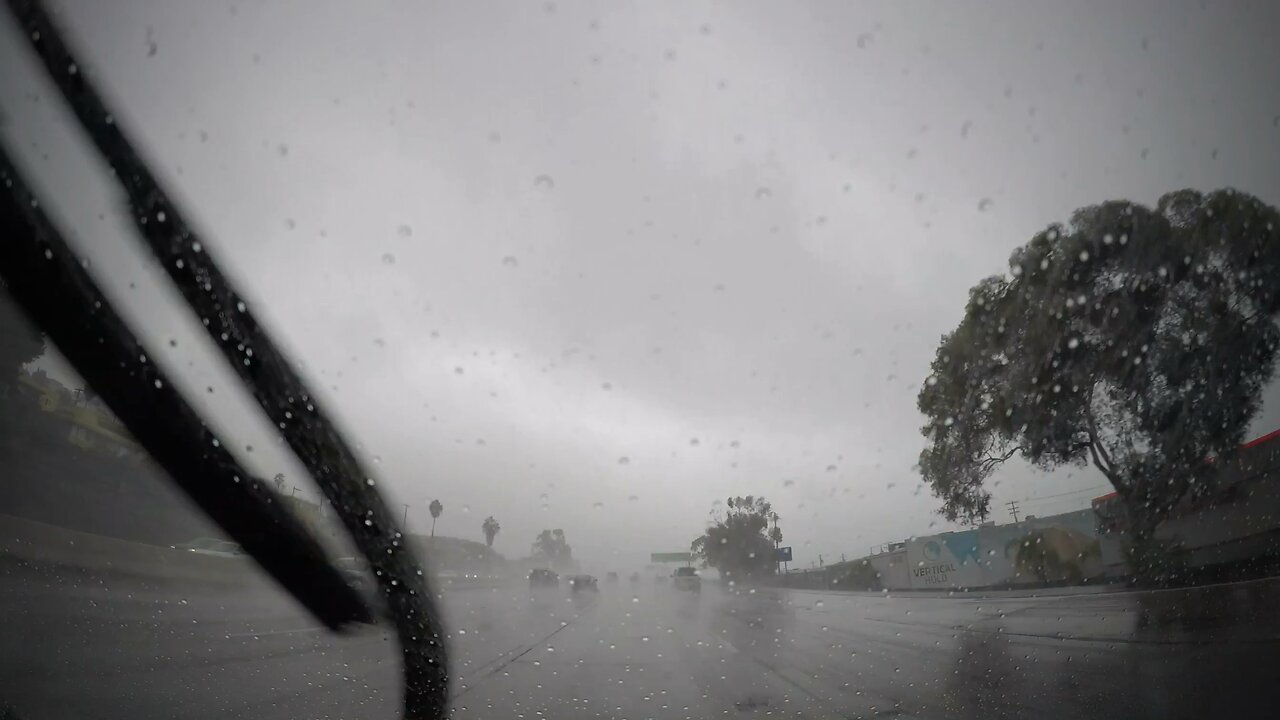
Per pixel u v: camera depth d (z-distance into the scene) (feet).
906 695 16.14
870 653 23.49
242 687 15.46
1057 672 17.89
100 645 18.67
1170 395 47.09
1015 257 47.67
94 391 14.73
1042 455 53.11
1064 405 49.88
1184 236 42.75
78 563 30.78
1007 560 72.28
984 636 27.04
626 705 15.28
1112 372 47.83
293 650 20.92
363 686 16.31
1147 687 15.24
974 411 53.06
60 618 21.88
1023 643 24.00
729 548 45.52
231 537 15.83
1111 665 18.25
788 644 26.25
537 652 23.84
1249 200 40.34
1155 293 44.86
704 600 56.49
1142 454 50.57
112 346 14.70
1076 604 38.50
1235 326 44.09
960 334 52.37
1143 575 51.26
